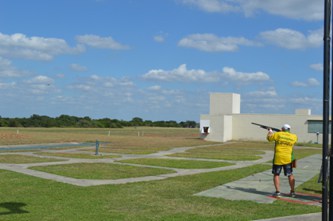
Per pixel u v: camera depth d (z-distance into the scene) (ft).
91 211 33.55
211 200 39.14
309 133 174.40
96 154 91.25
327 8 22.94
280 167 41.34
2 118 354.54
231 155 98.53
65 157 84.02
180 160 81.92
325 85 23.07
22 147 114.32
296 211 34.60
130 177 55.16
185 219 31.32
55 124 371.15
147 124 464.65
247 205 36.91
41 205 35.53
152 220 30.89
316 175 60.13
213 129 178.60
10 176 53.62
